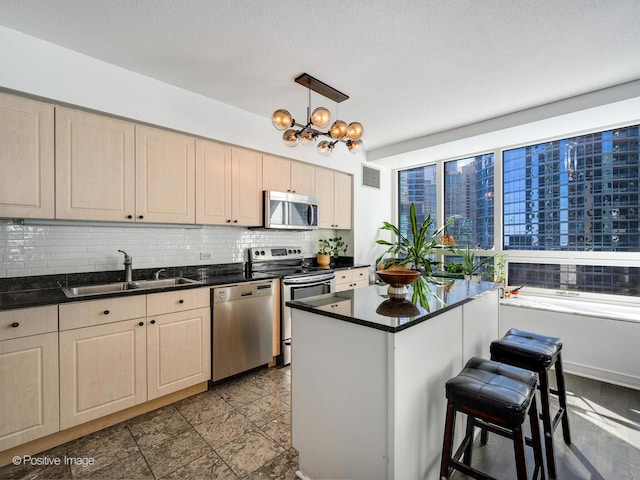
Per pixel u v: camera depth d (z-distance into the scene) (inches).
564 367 114.0
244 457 69.9
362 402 54.5
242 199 121.0
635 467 66.9
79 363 74.7
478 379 54.4
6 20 70.5
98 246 98.3
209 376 99.1
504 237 146.9
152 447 73.1
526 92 104.4
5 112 73.1
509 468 67.4
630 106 102.1
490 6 66.1
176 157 102.9
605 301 119.8
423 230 94.7
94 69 85.7
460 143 141.6
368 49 81.6
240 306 107.1
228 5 66.2
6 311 65.6
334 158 156.9
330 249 172.6
